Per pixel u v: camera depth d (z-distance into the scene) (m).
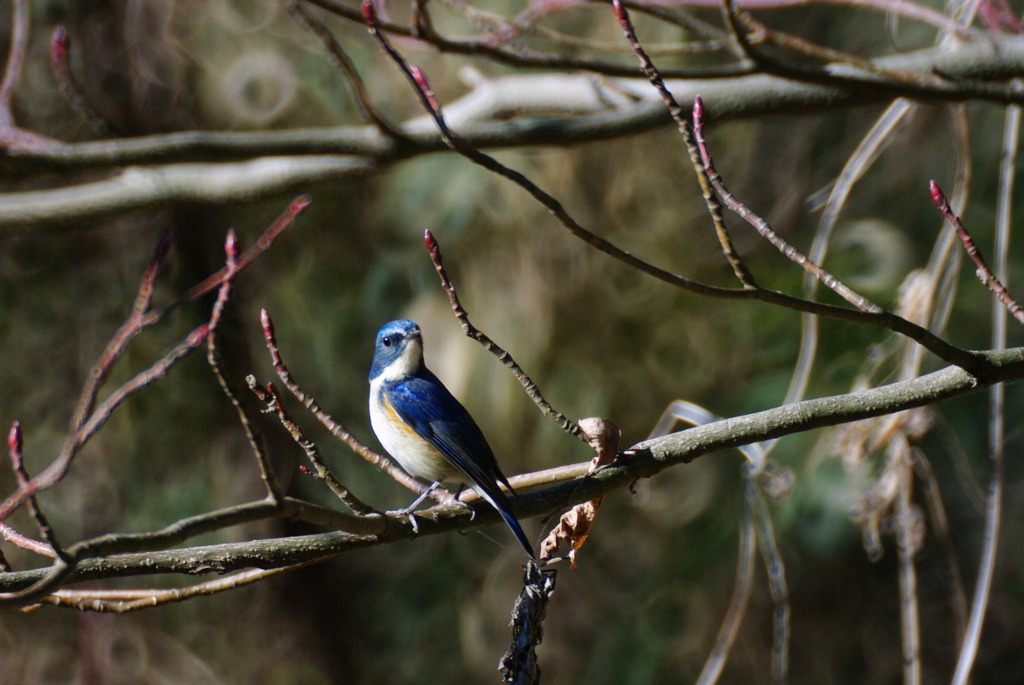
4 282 13.10
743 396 11.95
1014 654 15.19
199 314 13.82
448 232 12.25
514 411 12.01
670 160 12.11
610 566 14.08
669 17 6.99
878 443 7.30
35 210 8.47
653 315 12.45
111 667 13.80
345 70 7.21
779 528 11.32
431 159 12.34
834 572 14.57
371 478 14.07
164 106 12.81
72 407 13.25
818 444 10.38
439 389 6.88
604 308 12.24
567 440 12.17
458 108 8.37
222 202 8.38
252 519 4.38
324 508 4.66
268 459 4.29
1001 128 12.09
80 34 12.45
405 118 12.19
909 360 7.20
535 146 7.85
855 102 7.77
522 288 12.09
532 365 12.04
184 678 14.07
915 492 13.06
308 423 14.09
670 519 13.61
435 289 12.44
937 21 7.42
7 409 13.03
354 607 15.55
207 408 13.85
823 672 14.23
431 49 7.65
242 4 12.41
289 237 13.88
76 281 13.38
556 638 14.17
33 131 12.13
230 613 15.02
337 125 12.60
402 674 15.01
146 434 13.54
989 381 5.24
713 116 7.86
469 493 5.39
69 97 7.25
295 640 15.21
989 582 6.66
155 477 13.63
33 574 4.80
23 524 12.91
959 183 7.21
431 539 15.17
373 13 4.52
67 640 13.82
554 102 8.27
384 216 13.20
